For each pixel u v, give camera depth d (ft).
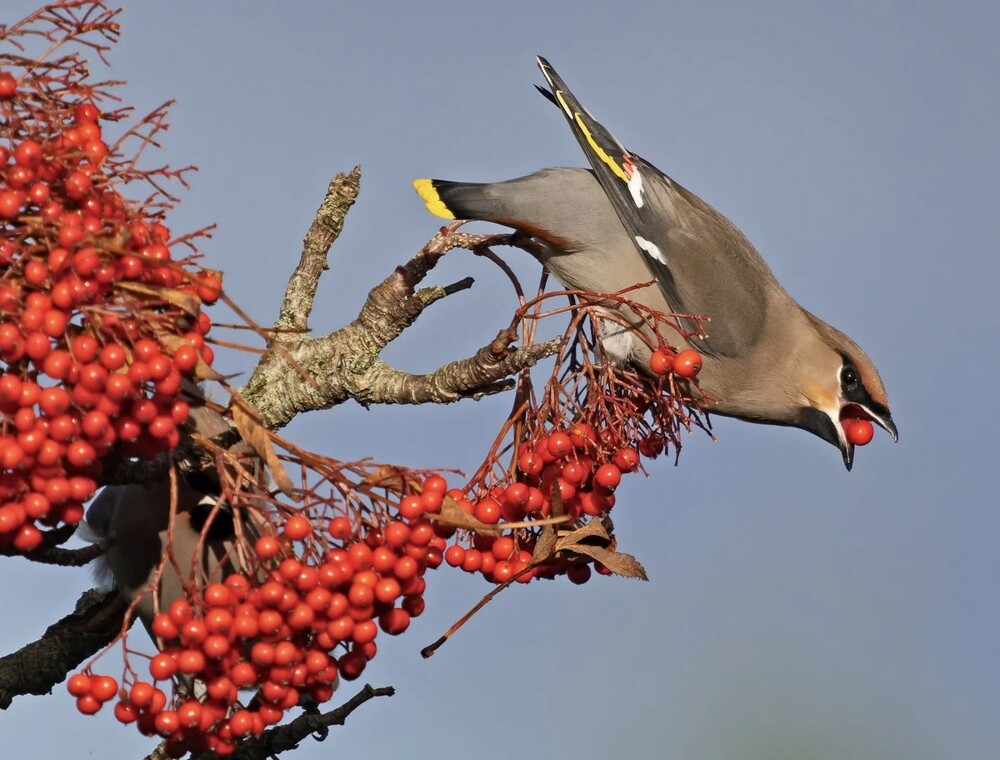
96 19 17.84
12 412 16.62
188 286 17.76
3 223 16.96
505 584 21.67
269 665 18.76
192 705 18.58
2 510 17.21
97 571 24.25
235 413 18.45
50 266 16.58
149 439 17.72
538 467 23.00
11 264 16.87
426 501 18.81
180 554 23.00
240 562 18.72
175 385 16.89
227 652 18.33
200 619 18.17
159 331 17.03
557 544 21.57
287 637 18.66
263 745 22.08
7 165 17.02
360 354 25.03
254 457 20.01
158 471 19.67
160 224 18.19
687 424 25.21
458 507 19.10
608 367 24.68
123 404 17.11
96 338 16.90
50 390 16.57
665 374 25.17
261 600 18.20
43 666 22.98
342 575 18.45
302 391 25.04
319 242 25.80
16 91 17.22
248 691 23.09
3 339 16.22
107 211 17.66
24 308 16.74
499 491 22.70
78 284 16.57
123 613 23.57
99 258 16.84
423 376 24.66
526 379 23.66
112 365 16.61
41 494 17.20
